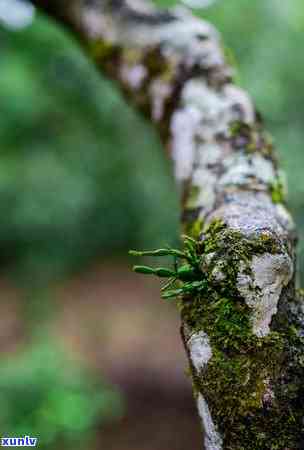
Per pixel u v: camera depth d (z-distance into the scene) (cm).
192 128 104
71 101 522
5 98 492
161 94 115
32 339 452
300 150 337
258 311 63
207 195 89
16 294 555
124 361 452
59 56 489
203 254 66
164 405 410
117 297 539
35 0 139
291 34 391
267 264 64
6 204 539
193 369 65
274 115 358
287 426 60
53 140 553
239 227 67
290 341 63
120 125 487
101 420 389
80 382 353
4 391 320
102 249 604
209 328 64
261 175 90
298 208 288
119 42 125
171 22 122
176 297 68
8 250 591
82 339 482
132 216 563
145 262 411
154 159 452
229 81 109
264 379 61
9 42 498
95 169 551
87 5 132
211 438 63
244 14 414
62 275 575
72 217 542
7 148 548
